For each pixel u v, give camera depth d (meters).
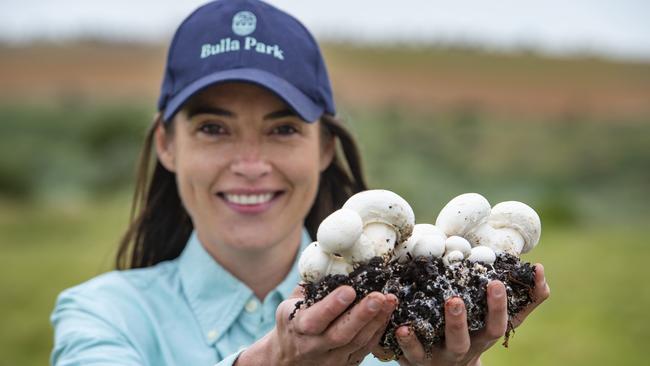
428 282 2.09
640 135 25.73
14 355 7.70
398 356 2.21
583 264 11.45
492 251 2.22
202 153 2.88
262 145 2.87
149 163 3.45
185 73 2.95
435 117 28.73
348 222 2.04
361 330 2.01
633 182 19.62
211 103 2.86
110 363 2.54
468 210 2.24
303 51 2.99
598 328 8.34
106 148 21.75
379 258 2.11
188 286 2.98
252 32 2.93
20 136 24.30
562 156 22.47
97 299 2.87
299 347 2.08
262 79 2.81
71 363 2.57
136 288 2.97
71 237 13.70
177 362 2.85
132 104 29.45
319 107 2.97
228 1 3.00
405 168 17.02
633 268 11.13
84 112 27.09
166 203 3.46
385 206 2.14
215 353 2.88
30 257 11.92
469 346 2.10
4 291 9.89
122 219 15.28
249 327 2.95
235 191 2.86
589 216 16.25
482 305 2.11
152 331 2.87
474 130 26.05
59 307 2.93
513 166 20.94
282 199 2.94
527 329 8.43
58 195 18.80
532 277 2.21
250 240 2.90
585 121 29.44
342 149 3.47
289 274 3.07
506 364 7.34
